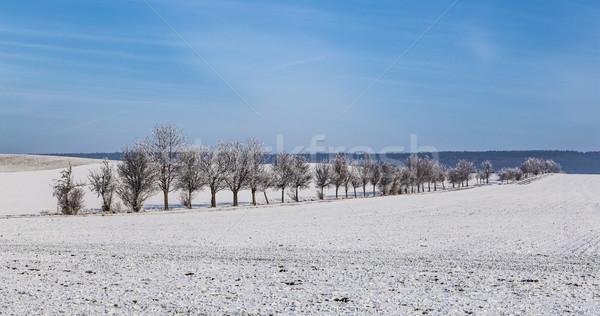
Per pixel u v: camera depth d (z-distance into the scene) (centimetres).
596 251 1698
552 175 19888
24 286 1002
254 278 1138
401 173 10131
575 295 941
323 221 3275
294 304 849
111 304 840
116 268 1284
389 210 4516
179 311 793
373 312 791
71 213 4378
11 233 2333
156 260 1449
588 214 3894
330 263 1409
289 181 7294
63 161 15650
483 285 1055
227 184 6150
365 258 1517
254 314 775
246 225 2931
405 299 899
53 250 1683
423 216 3744
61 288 984
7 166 14300
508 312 796
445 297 920
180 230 2559
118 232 2416
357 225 2930
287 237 2188
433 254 1616
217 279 1121
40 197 7444
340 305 845
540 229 2619
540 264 1400
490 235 2294
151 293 944
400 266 1352
